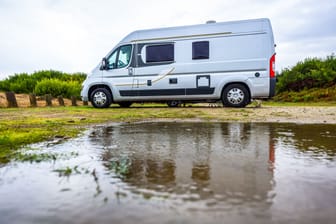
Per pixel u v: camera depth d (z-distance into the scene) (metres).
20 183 1.30
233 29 7.68
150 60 8.32
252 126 3.67
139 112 6.45
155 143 2.38
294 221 0.90
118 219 0.93
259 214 0.95
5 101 10.20
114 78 8.59
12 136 2.60
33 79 15.81
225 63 7.73
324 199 1.08
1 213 0.99
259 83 7.51
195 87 8.02
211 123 4.10
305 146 2.21
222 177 1.37
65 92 13.85
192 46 7.99
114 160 1.75
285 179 1.33
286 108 7.65
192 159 1.77
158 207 1.01
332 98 12.62
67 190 1.20
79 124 4.00
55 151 2.03
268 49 7.46
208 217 0.93
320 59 16.09
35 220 0.94
